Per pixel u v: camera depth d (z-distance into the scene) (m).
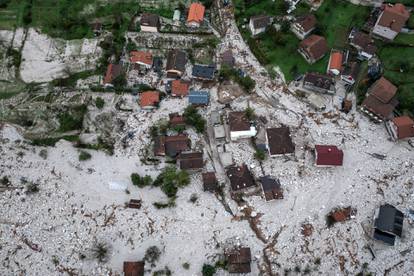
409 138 71.75
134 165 72.56
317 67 76.94
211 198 69.56
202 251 66.25
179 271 65.19
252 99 76.06
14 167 73.62
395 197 68.19
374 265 64.12
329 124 73.62
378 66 75.44
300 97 75.56
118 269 65.81
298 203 68.56
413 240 65.12
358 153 71.50
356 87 75.31
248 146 72.56
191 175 71.19
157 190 70.56
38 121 76.81
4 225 69.75
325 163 68.69
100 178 72.00
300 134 73.06
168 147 71.19
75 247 67.50
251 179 68.75
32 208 70.62
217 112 74.38
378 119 72.31
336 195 68.88
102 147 74.00
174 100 76.50
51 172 72.94
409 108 72.31
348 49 77.19
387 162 70.69
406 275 63.41
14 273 66.50
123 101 77.25
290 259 65.31
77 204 70.38
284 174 70.38
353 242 65.62
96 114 76.69
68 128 75.12
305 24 75.62
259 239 66.75
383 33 75.75
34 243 68.25
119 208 69.69
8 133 76.12
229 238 66.81
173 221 68.31
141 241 67.31
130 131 74.81
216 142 73.19
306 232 66.62
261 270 64.81
